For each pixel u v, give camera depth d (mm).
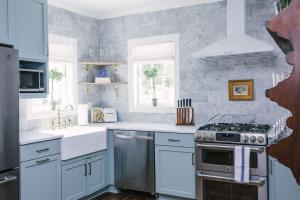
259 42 3178
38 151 2922
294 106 712
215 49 3312
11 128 2582
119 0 3932
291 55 711
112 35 4645
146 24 4352
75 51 4301
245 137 2986
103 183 3887
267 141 2930
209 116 3934
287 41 860
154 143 3646
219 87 3867
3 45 2746
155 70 4461
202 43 3957
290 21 708
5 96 2527
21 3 2955
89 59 4547
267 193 2947
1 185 2521
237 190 3113
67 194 3301
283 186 2879
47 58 3293
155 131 3623
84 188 3555
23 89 2988
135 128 3762
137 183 3781
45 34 3264
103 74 4461
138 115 4473
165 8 4188
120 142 3885
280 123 2918
